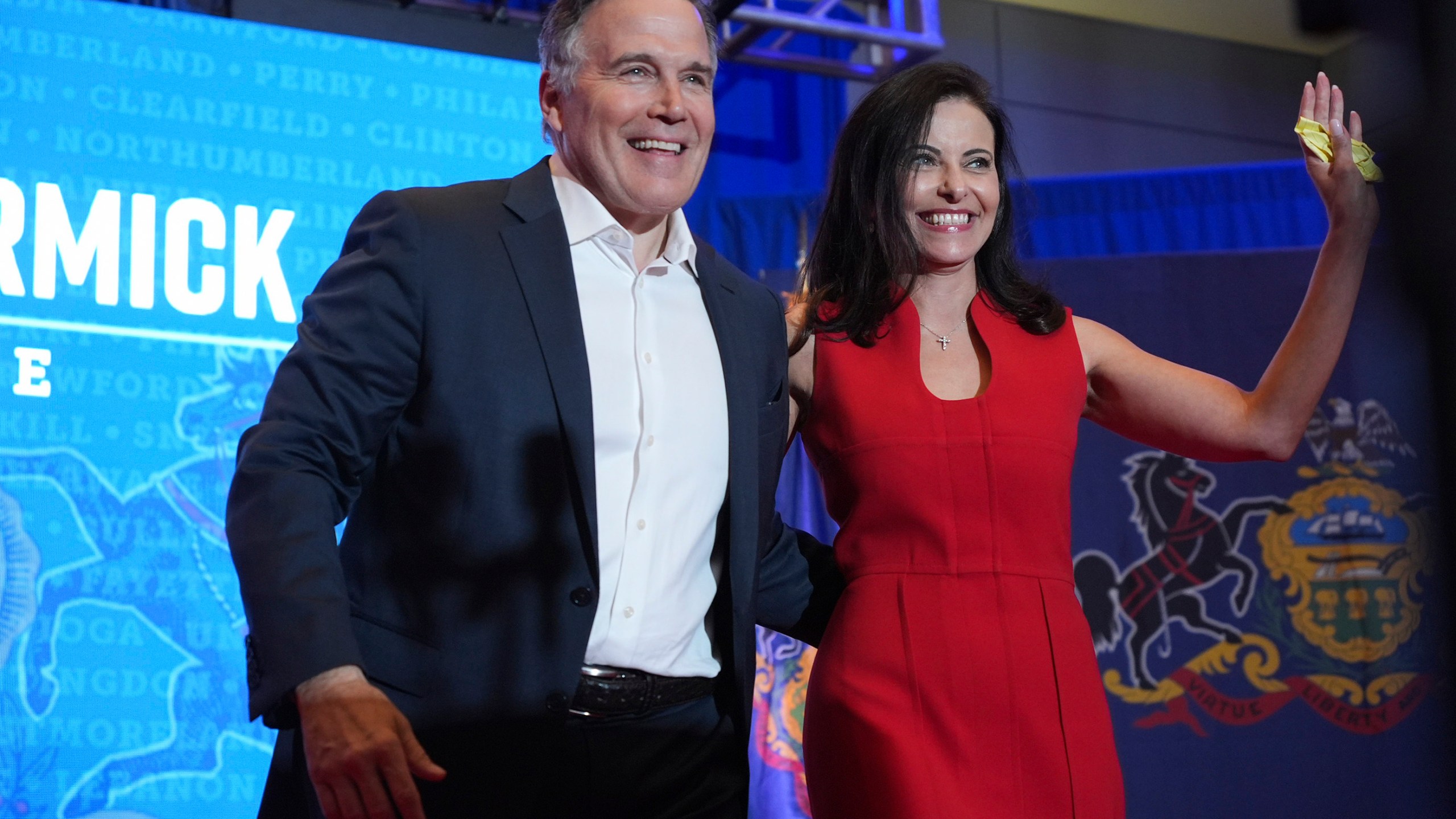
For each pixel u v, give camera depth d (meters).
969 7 6.61
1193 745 3.76
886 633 2.06
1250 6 6.64
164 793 3.24
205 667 3.31
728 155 5.94
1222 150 6.81
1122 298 4.02
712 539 1.87
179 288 3.44
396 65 3.75
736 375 1.91
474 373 1.71
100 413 3.32
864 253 2.27
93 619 3.24
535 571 1.69
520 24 4.14
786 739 3.80
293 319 3.55
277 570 1.45
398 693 1.65
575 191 1.91
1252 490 3.90
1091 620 3.81
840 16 6.00
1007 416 2.14
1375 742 3.79
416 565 1.68
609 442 1.78
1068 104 6.65
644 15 1.86
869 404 2.16
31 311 3.29
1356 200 2.11
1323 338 2.15
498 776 1.65
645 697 1.75
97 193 3.40
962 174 2.21
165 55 3.51
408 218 1.75
